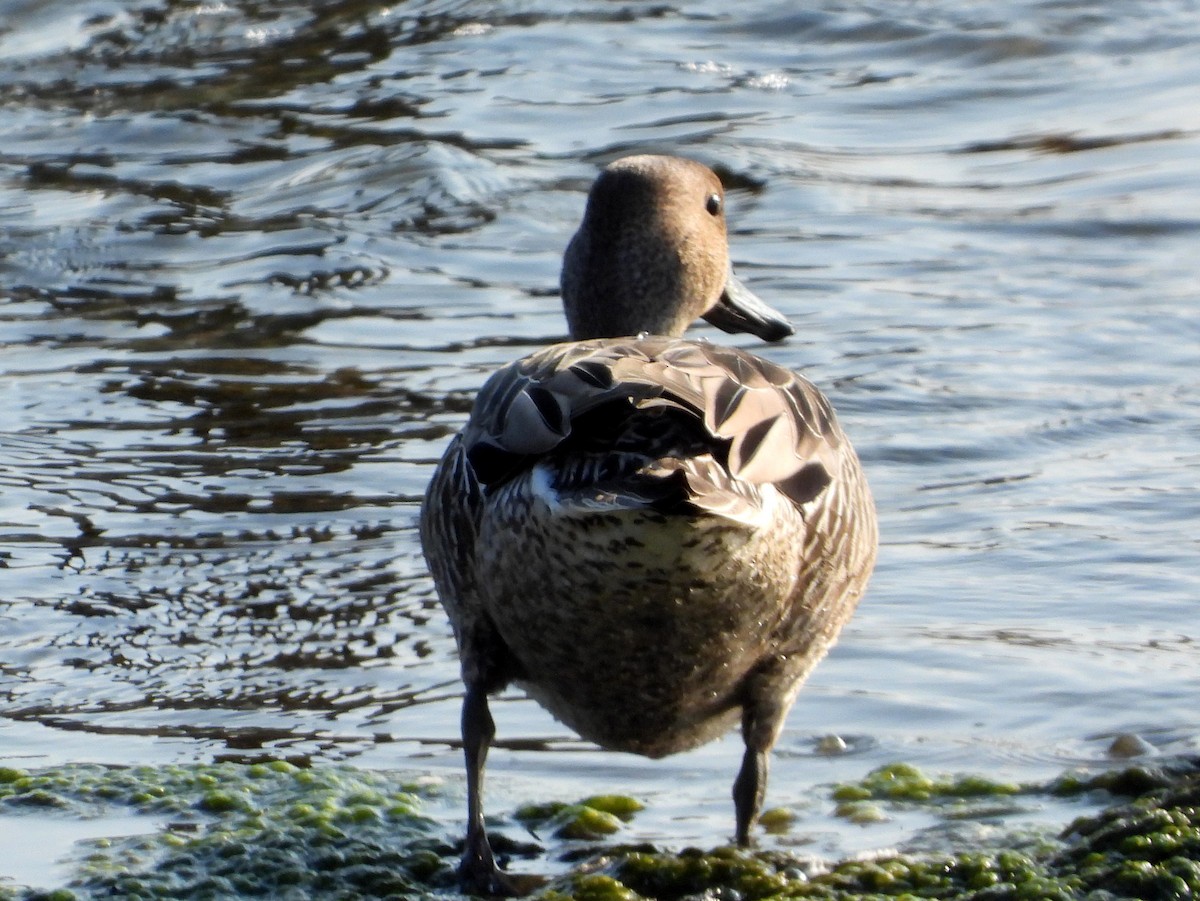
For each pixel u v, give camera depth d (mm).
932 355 15445
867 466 13406
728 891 7926
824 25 25172
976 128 21859
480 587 8047
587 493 6973
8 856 8328
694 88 23203
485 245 18625
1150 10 25188
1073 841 8133
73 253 18672
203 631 11031
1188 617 10891
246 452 13859
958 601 11227
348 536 12367
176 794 9008
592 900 7844
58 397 15078
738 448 7062
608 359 7375
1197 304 16359
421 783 9195
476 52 24500
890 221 18969
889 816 8727
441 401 14836
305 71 24016
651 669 7941
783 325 11062
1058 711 9820
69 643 10898
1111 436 13805
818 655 8484
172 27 25609
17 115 22953
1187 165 20062
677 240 10312
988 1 25531
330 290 17562
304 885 8109
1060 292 16891
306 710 10102
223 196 20188
